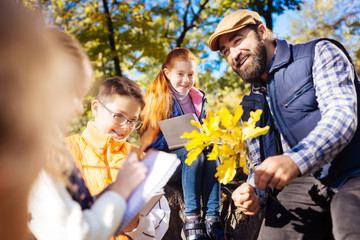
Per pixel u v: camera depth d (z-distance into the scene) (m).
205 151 2.62
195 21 9.48
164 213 2.16
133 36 7.95
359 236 1.35
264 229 1.85
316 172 1.75
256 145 2.08
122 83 2.23
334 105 1.62
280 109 1.93
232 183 2.80
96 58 7.73
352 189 1.55
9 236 0.84
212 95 10.77
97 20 7.57
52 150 1.03
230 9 9.11
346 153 1.67
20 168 0.83
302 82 1.84
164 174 1.17
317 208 1.80
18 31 0.79
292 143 1.90
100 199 1.09
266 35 2.09
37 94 0.81
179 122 2.57
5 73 0.77
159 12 8.71
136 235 1.81
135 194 1.14
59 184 1.07
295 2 8.05
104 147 2.04
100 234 1.02
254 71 2.04
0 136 0.79
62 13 7.33
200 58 10.02
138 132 2.83
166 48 9.54
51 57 0.85
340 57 1.75
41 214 1.00
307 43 1.91
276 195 1.98
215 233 2.46
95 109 2.22
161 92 2.86
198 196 2.56
